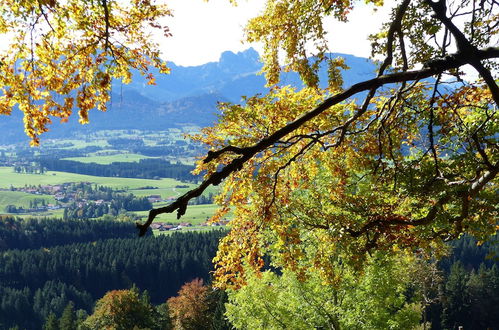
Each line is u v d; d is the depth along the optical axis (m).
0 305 90.44
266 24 7.96
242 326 19.05
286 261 9.50
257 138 7.80
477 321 62.22
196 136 8.18
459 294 59.84
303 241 15.29
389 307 15.85
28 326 90.31
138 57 5.61
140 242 117.00
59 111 5.62
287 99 7.89
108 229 149.62
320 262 10.31
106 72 5.36
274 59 8.23
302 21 7.48
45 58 5.35
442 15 4.14
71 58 5.43
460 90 6.31
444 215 6.92
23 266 103.94
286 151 7.99
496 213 7.19
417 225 7.32
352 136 7.85
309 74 7.39
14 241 134.00
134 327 47.62
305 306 16.08
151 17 5.34
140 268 105.69
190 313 57.00
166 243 114.12
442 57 3.99
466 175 6.88
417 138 8.07
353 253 8.49
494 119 6.75
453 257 102.94
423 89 7.29
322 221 9.79
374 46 7.19
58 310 92.88
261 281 17.41
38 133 5.65
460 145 7.09
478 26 6.08
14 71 5.30
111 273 105.00
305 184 9.99
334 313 15.59
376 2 6.89
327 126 7.59
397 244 8.44
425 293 32.53
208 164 7.98
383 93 7.11
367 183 11.28
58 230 142.25
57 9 4.88
